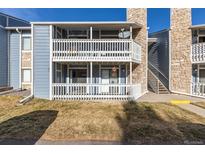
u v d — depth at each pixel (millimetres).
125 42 15500
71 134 8008
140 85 17172
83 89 15430
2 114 11367
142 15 17781
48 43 15422
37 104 13602
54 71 16188
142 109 12023
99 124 9125
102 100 14938
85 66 18094
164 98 16062
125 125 8969
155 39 22281
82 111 11562
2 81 19125
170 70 19594
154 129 8352
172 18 19469
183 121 9508
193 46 18031
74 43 15570
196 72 18531
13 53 20422
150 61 24156
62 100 15031
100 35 17828
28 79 20359
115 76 18062
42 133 8125
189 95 17812
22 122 9555
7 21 20297
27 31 20344
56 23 15266
